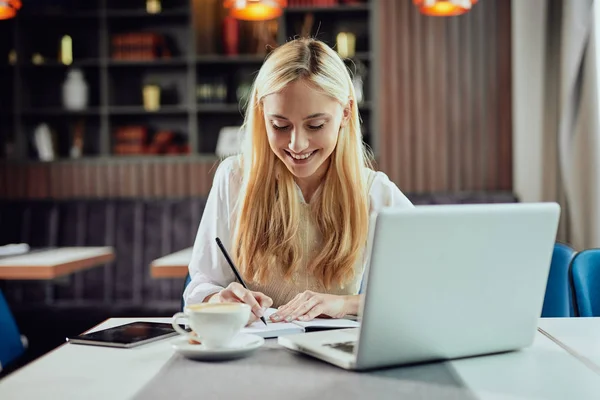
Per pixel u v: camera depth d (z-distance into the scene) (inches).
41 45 200.1
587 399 36.1
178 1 197.5
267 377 39.8
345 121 60.7
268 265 62.0
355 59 189.0
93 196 189.5
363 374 40.6
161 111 191.9
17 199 189.9
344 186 61.7
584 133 158.4
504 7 179.5
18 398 36.6
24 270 110.7
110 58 197.8
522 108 175.0
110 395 36.8
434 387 38.0
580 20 156.8
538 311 46.0
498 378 40.0
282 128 56.2
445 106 182.1
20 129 195.3
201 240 65.6
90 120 201.8
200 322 43.0
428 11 140.9
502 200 177.8
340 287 63.4
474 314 43.1
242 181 65.2
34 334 160.4
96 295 178.9
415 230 39.2
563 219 171.3
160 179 188.2
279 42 189.5
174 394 36.8
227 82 199.3
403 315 40.5
